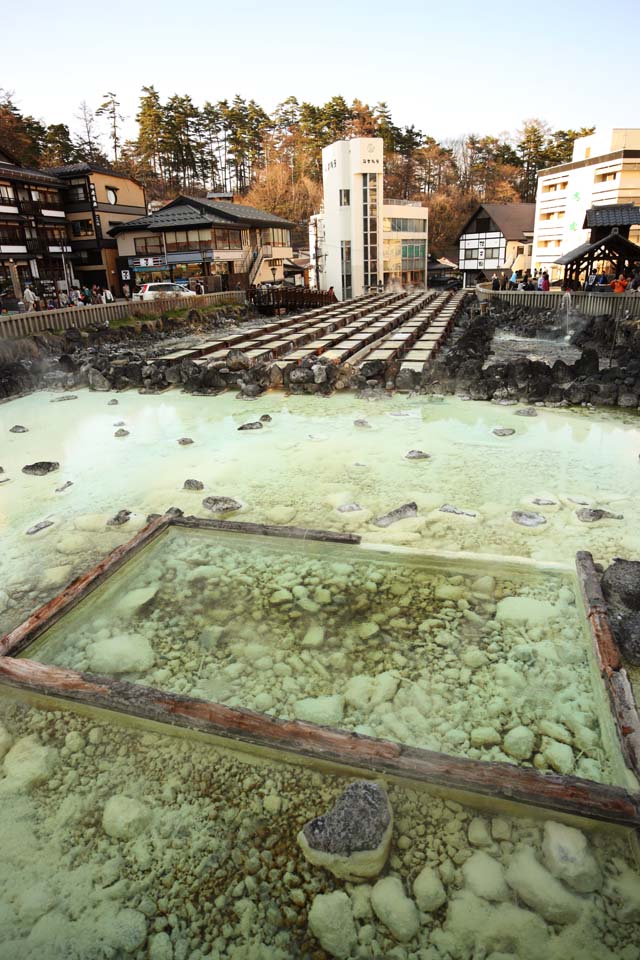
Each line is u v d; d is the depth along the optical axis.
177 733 3.93
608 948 2.64
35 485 9.09
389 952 2.68
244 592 5.75
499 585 5.66
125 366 17.00
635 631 4.55
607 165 32.62
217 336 27.78
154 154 66.62
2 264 33.66
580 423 11.59
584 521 7.00
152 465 9.80
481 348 19.97
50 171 38.41
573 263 25.05
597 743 3.80
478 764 3.38
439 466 9.21
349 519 7.32
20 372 17.16
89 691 4.14
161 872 3.09
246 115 74.06
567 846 3.02
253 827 3.30
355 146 47.59
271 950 2.72
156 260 38.28
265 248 43.53
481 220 51.28
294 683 4.48
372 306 35.03
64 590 5.46
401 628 5.09
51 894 2.99
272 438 11.12
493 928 2.73
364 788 3.28
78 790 3.59
